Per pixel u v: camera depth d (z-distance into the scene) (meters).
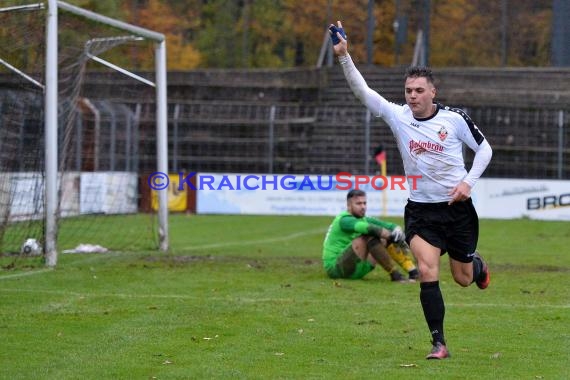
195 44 88.81
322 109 73.19
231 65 89.50
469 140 16.67
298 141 73.31
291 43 89.75
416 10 87.56
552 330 19.39
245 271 30.14
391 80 77.56
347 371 15.45
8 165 38.09
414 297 24.08
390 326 19.75
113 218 56.25
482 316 21.17
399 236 27.11
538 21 84.75
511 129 71.31
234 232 48.97
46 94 30.73
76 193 54.06
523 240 44.88
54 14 30.78
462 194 16.31
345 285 26.56
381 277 28.53
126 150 62.34
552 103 74.56
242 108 76.12
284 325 19.84
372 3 79.75
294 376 15.05
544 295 24.73
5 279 27.11
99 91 67.25
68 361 16.23
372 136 71.94
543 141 70.81
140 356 16.67
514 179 62.19
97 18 33.84
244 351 17.12
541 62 84.88
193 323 20.02
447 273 30.23
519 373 15.31
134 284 26.42
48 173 30.73
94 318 20.59
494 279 28.45
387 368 15.68
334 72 79.75
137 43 37.97
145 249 37.84
